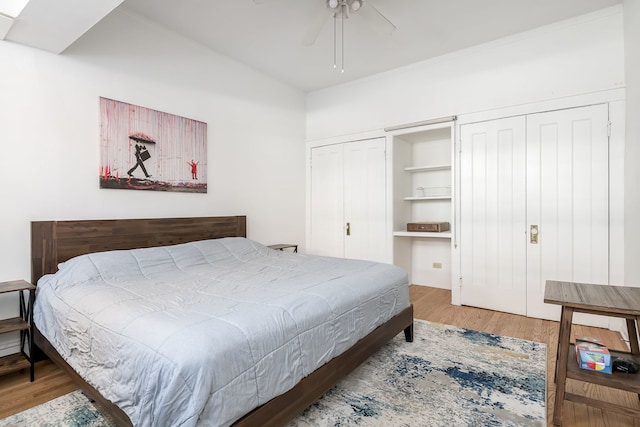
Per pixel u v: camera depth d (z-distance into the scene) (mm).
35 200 2305
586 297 1571
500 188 3232
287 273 2324
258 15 2834
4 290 1936
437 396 1791
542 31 3014
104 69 2641
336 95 4469
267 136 4125
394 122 3957
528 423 1562
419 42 3303
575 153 2871
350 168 4340
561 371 1523
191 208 3268
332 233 4523
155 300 1663
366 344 1978
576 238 2871
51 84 2369
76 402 1740
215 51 3488
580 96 2848
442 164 4121
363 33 3133
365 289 2066
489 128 3291
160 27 3002
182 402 1096
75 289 1932
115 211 2709
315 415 1632
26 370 2104
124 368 1277
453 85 3516
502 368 2102
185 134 3199
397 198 4066
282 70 3990
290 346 1455
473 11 2785
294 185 4551
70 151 2459
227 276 2244
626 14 2602
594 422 1593
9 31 2076
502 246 3229
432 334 2688
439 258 4219
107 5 1846
